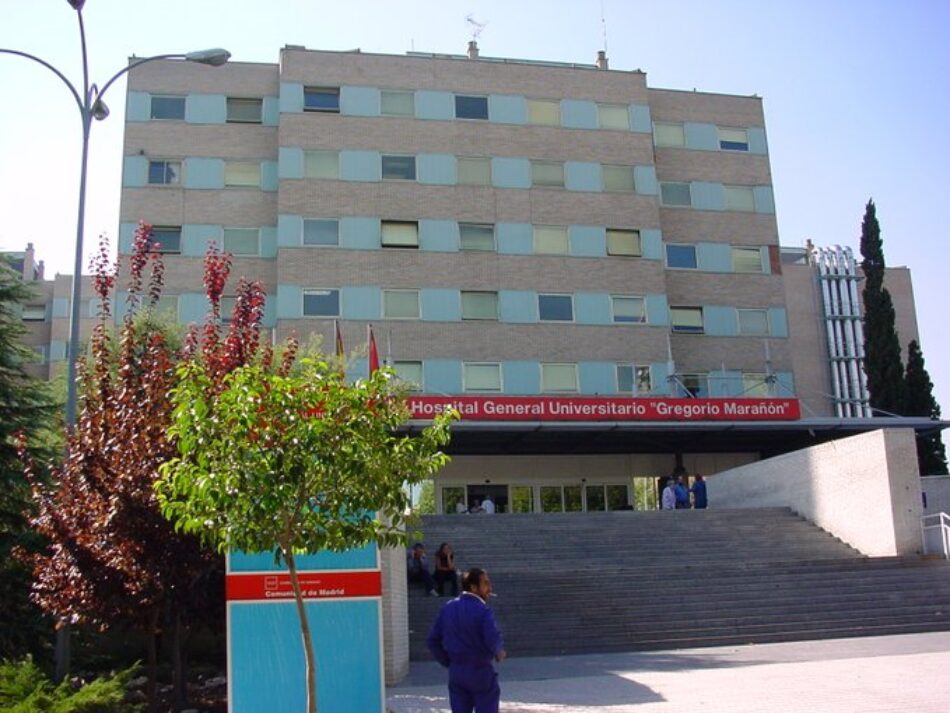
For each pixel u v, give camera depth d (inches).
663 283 1833.2
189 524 319.3
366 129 1775.3
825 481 1088.8
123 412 468.8
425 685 567.2
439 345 1710.1
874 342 2005.4
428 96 1818.4
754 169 2006.6
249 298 517.3
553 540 1018.1
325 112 1771.7
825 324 2682.1
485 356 1724.9
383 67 1814.7
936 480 1171.3
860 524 1017.5
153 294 520.4
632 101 1913.1
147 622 474.9
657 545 1017.5
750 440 1614.2
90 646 685.9
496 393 1715.1
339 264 1705.2
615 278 1815.9
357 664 401.1
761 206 1989.4
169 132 1758.1
